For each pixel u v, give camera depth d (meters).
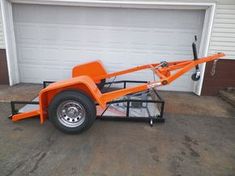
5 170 2.43
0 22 5.23
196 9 5.09
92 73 4.60
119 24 5.37
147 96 4.32
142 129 3.50
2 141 3.01
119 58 5.64
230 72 5.25
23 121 3.60
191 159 2.78
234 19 4.86
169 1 4.91
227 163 2.74
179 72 3.24
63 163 2.59
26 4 5.31
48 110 3.13
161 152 2.90
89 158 2.70
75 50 5.63
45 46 5.64
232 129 3.67
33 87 5.56
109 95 3.12
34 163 2.57
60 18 5.39
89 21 5.38
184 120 3.93
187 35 5.37
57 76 5.88
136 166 2.59
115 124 3.61
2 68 5.59
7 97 4.75
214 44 5.07
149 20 5.31
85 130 3.21
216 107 4.66
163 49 5.52
